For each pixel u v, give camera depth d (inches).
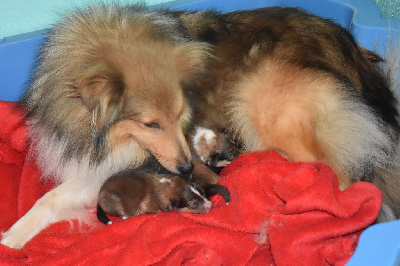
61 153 53.7
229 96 55.6
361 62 55.8
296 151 54.6
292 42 54.6
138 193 53.6
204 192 53.4
